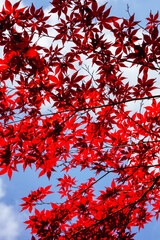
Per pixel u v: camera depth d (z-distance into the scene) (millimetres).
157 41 2752
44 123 3344
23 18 2773
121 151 3809
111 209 3887
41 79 3104
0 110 3189
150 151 3908
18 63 2932
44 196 3586
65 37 2973
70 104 3115
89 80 3113
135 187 4102
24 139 3242
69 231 3715
